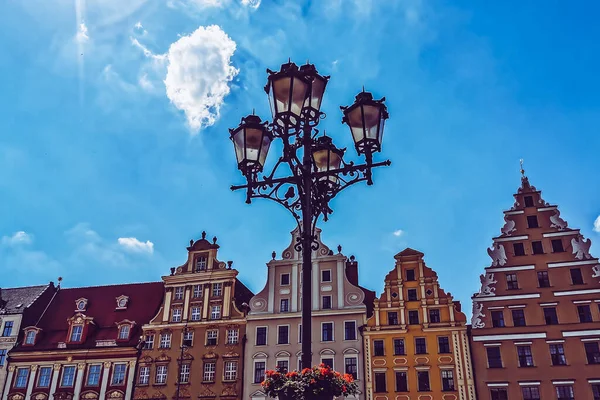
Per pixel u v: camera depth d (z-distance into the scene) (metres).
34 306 57.53
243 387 46.84
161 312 52.72
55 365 51.97
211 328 50.31
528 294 44.50
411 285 47.16
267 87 12.09
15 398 51.06
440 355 43.88
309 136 12.10
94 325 54.50
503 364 42.56
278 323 48.69
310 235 11.49
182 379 48.72
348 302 48.00
